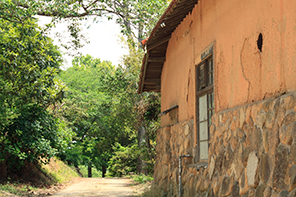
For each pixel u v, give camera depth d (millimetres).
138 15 14438
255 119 4762
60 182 17734
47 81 13258
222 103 6434
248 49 5359
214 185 6133
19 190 12133
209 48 7215
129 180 22125
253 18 5223
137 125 22625
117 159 34906
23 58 12359
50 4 13109
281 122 4027
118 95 25281
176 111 10172
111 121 35625
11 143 13094
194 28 8352
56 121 14789
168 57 11484
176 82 10250
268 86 4680
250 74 5266
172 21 9586
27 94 12805
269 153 4242
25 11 12688
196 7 8211
